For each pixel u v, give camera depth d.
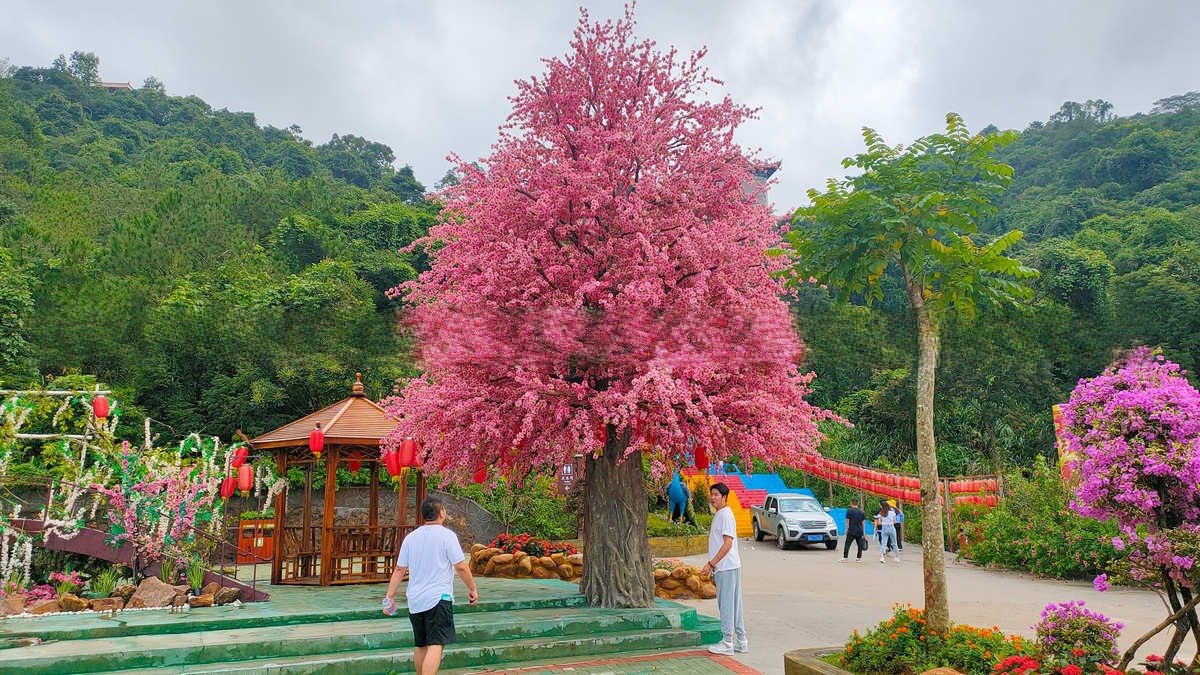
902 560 17.20
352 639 7.04
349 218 45.78
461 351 8.21
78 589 9.82
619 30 9.74
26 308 22.42
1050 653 5.20
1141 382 5.41
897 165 6.73
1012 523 15.47
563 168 8.49
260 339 23.34
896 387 30.64
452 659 6.93
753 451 8.33
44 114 75.88
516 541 13.48
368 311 27.84
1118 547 5.26
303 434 10.77
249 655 6.66
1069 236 55.12
